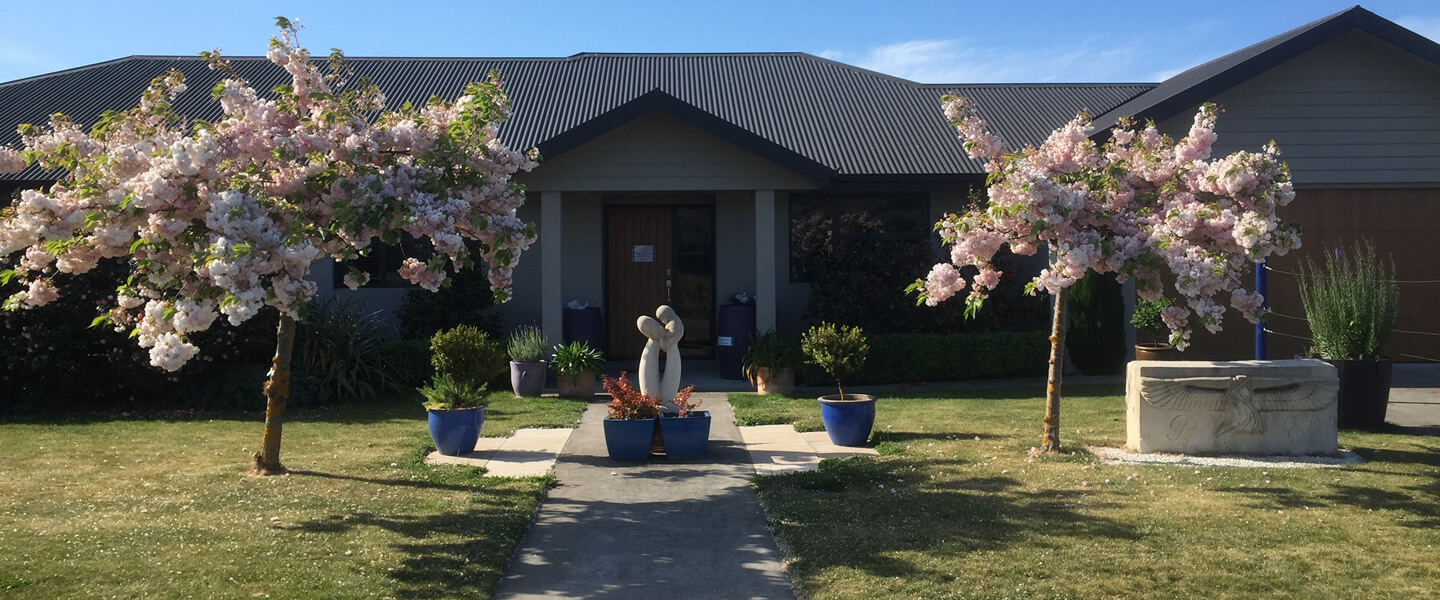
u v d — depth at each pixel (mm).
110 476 7270
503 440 9016
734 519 6238
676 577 5137
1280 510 6047
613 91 16406
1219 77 12742
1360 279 9203
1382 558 5105
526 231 6496
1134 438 8000
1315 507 6109
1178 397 7785
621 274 15125
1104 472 7156
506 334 13828
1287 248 6930
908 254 13148
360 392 11641
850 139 14398
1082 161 7246
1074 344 13328
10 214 5852
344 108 6102
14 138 13609
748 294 14711
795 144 14148
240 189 5609
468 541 5566
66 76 16547
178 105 15055
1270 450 7723
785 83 17094
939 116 15453
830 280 13242
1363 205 13484
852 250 13297
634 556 5492
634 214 15109
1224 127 13250
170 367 5074
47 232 5438
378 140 6176
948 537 5559
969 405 10688
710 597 4840
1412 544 5340
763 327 12680
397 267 13852
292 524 5863
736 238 14719
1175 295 13438
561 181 12609
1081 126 7312
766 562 5363
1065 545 5359
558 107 15469
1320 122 13281
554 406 10906
